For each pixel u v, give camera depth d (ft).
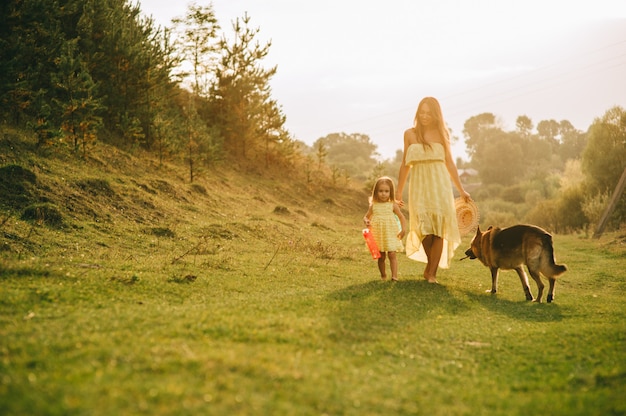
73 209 41.98
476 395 12.30
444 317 20.51
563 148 488.85
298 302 21.01
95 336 14.03
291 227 60.49
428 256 29.58
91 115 56.54
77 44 64.85
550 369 14.69
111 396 10.14
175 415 9.66
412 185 29.55
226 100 98.22
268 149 106.22
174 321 16.33
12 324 14.89
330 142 532.32
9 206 38.55
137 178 58.75
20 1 53.11
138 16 77.20
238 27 98.58
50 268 23.25
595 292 33.45
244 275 29.04
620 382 13.19
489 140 420.77
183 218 50.14
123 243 37.32
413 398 11.69
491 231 29.32
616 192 95.55
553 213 142.51
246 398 10.64
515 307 24.31
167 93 80.18
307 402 10.85
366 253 48.03
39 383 10.62
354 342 15.97
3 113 53.78
